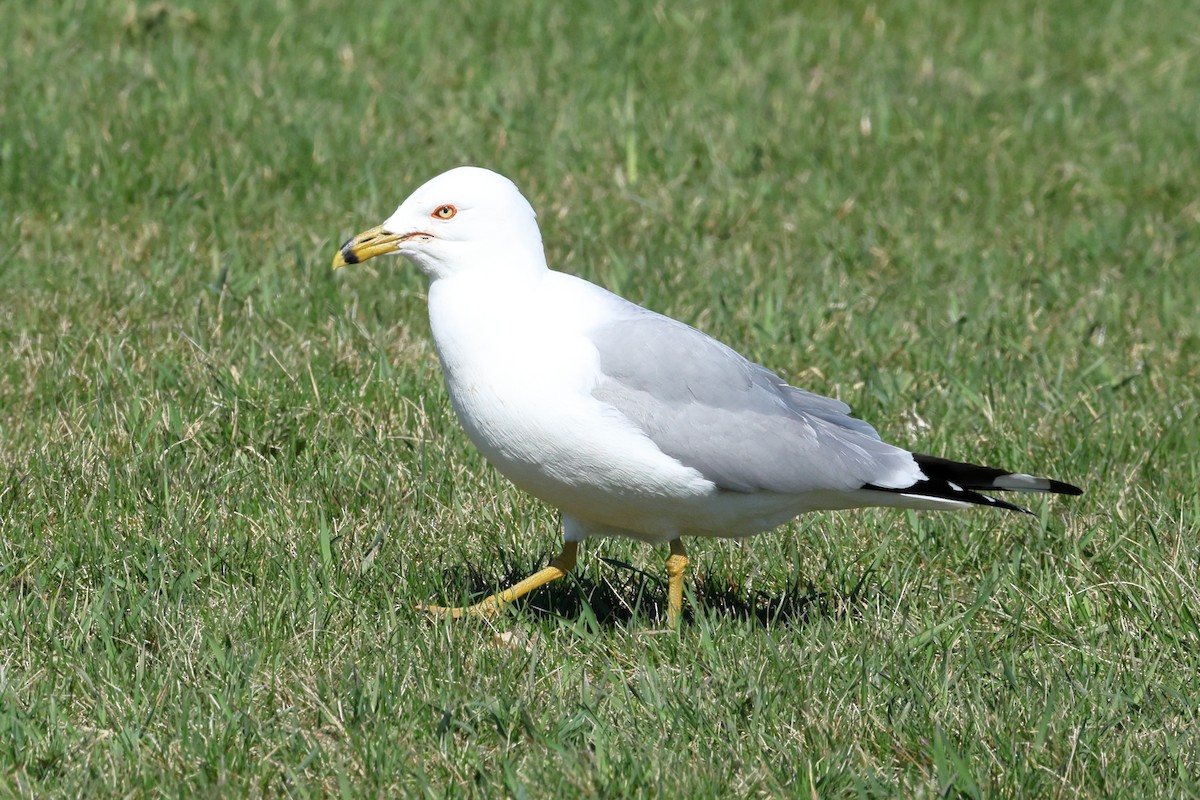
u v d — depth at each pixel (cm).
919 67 2005
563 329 860
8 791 729
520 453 871
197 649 854
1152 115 1870
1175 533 1019
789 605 969
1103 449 1149
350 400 1178
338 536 988
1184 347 1326
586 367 854
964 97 1895
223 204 1521
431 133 1719
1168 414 1202
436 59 1934
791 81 1922
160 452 1090
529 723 789
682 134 1747
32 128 1614
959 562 1019
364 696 801
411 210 873
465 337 866
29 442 1097
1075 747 776
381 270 1424
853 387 1238
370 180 1552
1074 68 2044
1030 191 1670
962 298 1427
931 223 1578
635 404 856
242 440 1119
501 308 861
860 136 1772
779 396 916
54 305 1293
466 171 873
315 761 766
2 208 1496
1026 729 809
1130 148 1772
